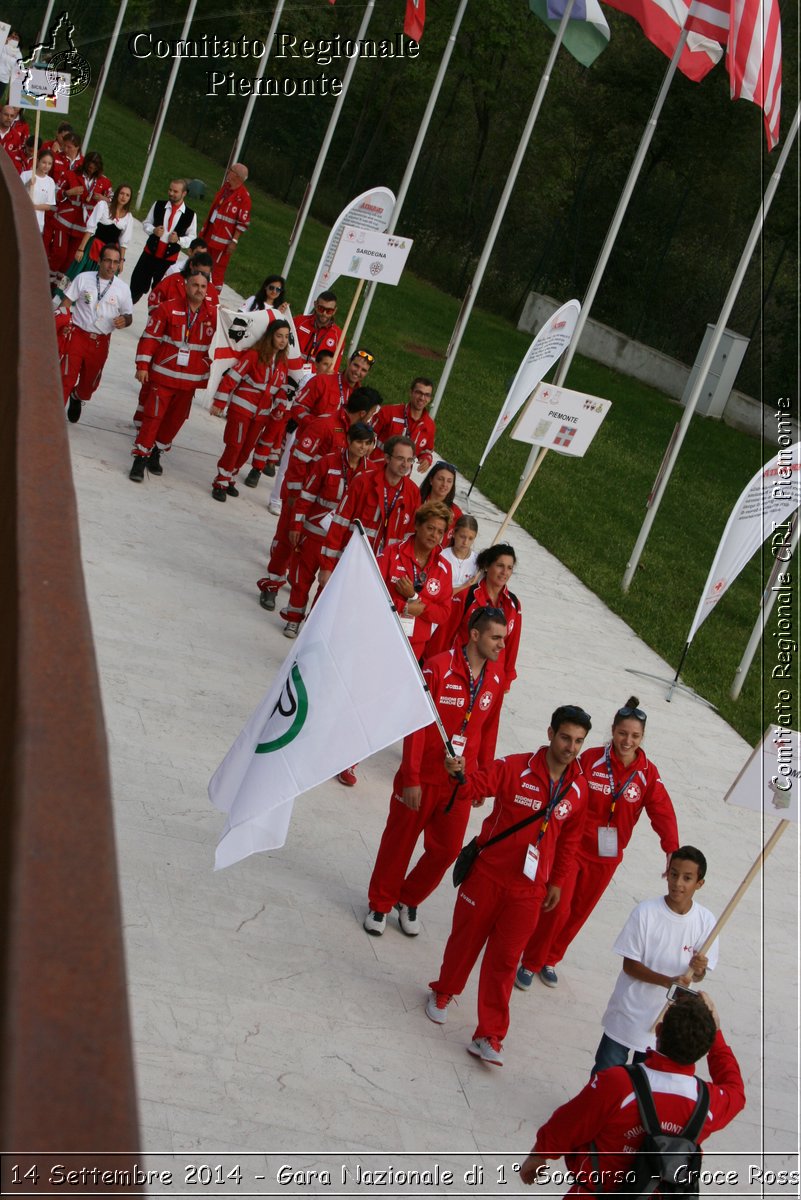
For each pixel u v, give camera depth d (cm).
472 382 2806
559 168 4212
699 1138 486
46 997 140
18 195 983
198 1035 591
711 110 3809
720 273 3716
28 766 181
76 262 1841
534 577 1595
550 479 2192
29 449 352
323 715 616
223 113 4619
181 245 1877
